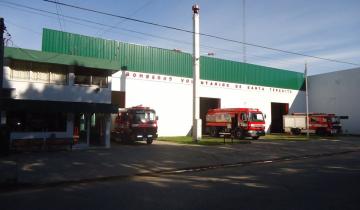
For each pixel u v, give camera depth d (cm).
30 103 1852
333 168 1437
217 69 3866
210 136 3516
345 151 2230
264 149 2178
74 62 2016
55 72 2033
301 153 2052
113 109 2128
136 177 1259
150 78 3262
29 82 1936
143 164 1514
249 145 2430
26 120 1908
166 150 2042
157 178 1230
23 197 917
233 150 2088
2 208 794
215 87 3822
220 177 1227
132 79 3147
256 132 3089
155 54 3322
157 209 767
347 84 4481
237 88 4053
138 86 3181
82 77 2128
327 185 1038
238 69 4091
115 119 2722
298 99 4844
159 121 3303
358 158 1858
